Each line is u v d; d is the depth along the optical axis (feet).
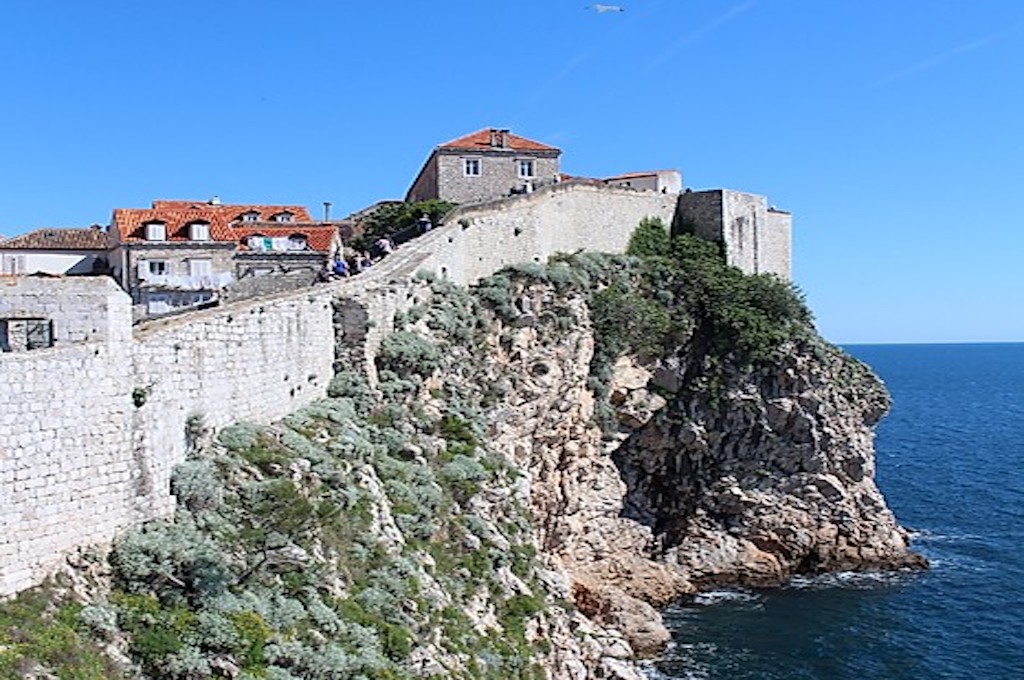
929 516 306.14
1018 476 382.22
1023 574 236.43
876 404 256.32
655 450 233.55
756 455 237.66
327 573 94.58
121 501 82.64
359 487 112.37
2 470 70.79
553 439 199.72
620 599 193.67
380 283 153.79
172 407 91.71
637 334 229.04
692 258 266.77
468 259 197.67
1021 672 179.01
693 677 175.01
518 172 268.62
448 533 127.44
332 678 81.82
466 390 164.86
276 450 105.91
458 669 102.22
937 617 205.98
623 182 310.86
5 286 82.02
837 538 238.68
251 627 79.56
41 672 64.34
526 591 131.64
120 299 84.64
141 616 75.05
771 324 248.32
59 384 76.43
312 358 129.90
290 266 218.79
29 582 72.54
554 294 210.59
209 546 84.69
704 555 228.22
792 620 203.82
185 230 214.48
